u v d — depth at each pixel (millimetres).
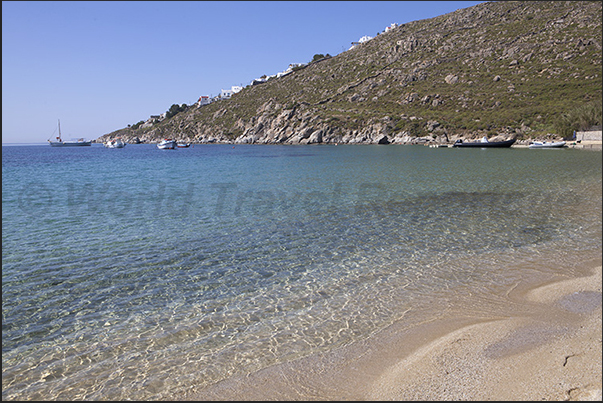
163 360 6152
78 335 6934
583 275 9477
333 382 5598
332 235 13539
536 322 7215
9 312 7824
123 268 10359
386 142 93375
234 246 12312
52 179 34031
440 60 122312
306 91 144375
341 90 132375
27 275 9836
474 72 108000
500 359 6055
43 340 6770
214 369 5914
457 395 5230
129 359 6188
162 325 7289
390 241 12727
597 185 23953
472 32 132750
